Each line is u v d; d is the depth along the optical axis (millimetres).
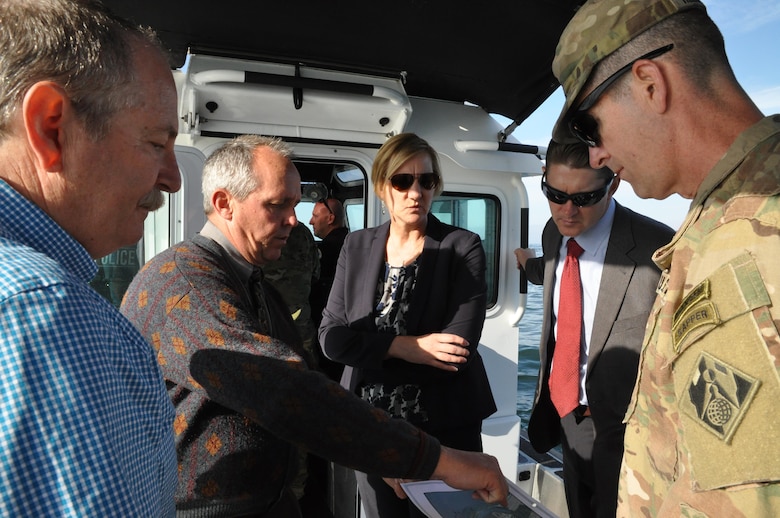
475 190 3158
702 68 849
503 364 3254
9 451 508
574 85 966
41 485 519
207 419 1225
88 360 574
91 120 667
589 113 978
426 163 1958
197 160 2357
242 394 1096
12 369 524
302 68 2600
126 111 699
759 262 691
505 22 2496
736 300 695
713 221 792
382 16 2416
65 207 689
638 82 882
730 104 849
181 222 2352
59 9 649
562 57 989
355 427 1092
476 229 3227
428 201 1987
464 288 1945
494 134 3158
